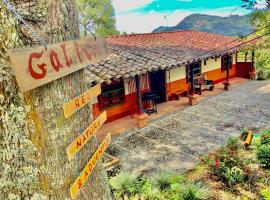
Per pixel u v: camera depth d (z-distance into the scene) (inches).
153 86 503.2
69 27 65.3
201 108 452.8
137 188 207.9
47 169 57.3
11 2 51.7
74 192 63.1
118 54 413.7
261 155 245.9
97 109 398.0
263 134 282.8
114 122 414.3
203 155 281.4
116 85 417.1
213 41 618.8
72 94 66.1
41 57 52.8
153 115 433.7
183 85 532.7
